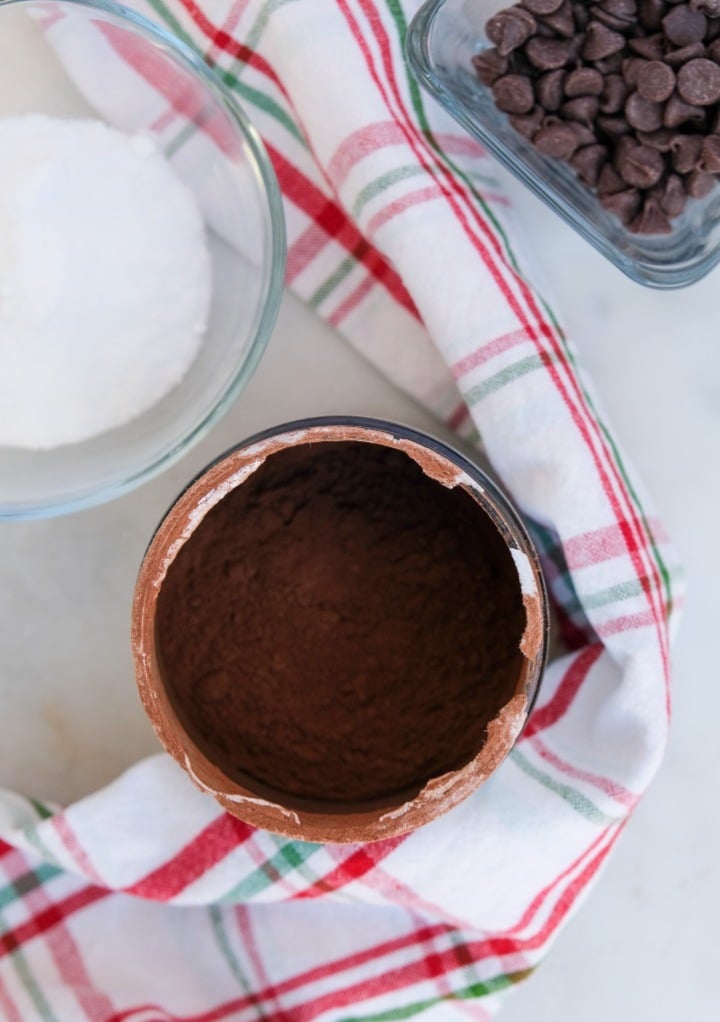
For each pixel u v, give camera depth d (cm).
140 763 49
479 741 45
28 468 50
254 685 47
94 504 48
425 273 47
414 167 47
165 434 49
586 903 52
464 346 47
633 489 49
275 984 51
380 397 51
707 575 51
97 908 52
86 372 48
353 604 47
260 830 49
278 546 47
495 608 46
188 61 47
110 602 51
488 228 48
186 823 49
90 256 47
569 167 48
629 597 47
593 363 51
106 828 49
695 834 52
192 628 46
